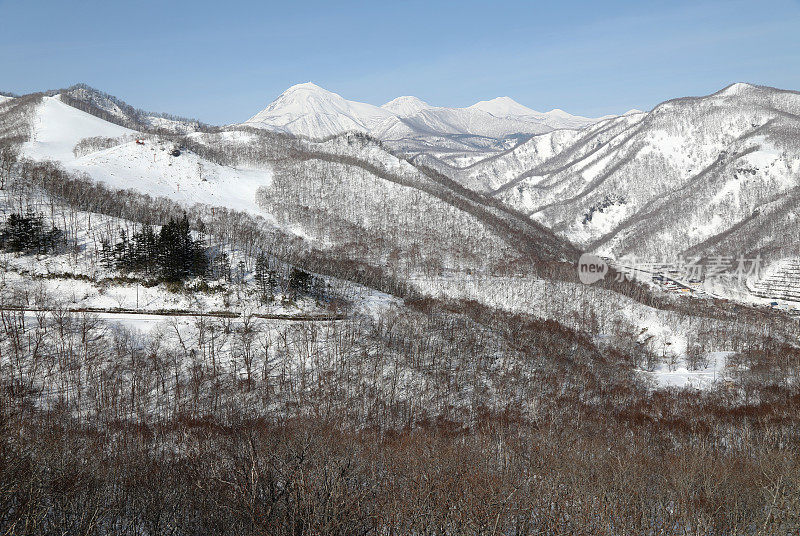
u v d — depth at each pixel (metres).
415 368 165.12
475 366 174.12
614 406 154.62
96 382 133.12
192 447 83.12
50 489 53.91
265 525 37.12
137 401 129.12
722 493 68.44
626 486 66.81
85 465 66.50
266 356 154.75
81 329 152.75
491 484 53.88
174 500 57.94
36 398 123.25
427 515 48.47
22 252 189.12
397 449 84.38
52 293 174.38
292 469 41.38
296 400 139.50
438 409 143.75
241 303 188.50
